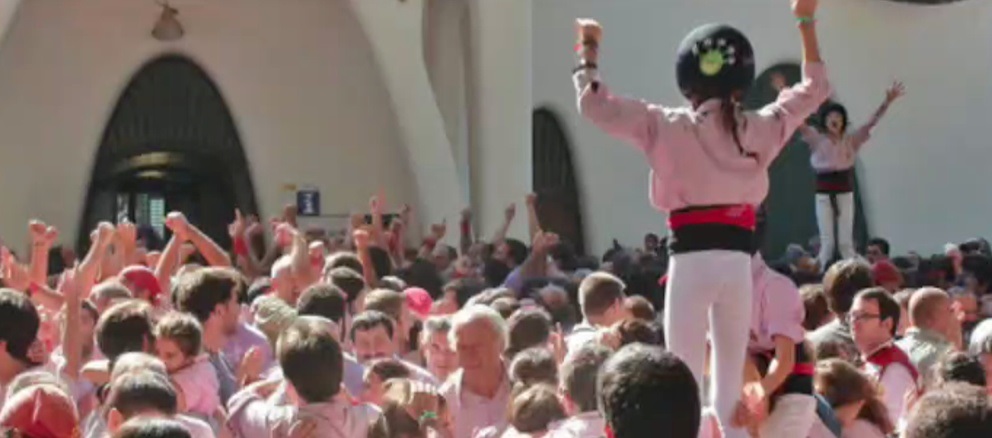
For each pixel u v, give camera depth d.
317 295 8.05
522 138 23.47
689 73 5.73
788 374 6.23
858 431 6.98
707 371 6.39
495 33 23.25
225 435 6.30
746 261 5.69
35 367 6.85
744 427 5.74
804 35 5.97
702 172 5.62
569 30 28.06
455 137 25.17
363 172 25.28
